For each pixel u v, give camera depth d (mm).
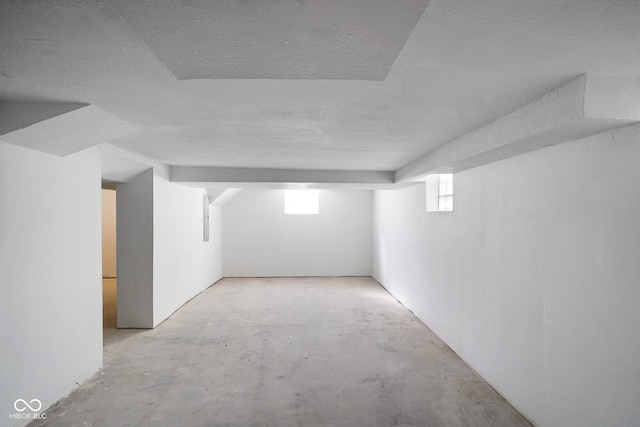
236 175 5086
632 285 1706
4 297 2223
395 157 4066
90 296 3184
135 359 3645
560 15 1147
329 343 4148
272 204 8500
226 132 2871
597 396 1907
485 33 1268
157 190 4648
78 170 2967
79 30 1237
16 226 2311
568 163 2133
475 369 3375
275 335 4414
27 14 1126
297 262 8547
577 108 1667
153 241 4582
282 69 1516
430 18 1166
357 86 1812
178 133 2902
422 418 2611
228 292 6809
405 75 1671
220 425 2521
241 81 1738
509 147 2379
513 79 1701
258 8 1057
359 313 5418
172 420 2574
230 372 3369
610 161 1829
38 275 2516
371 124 2580
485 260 3156
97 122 2373
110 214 8109
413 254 5387
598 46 1363
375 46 1302
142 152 3842
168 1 1020
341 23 1140
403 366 3508
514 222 2699
